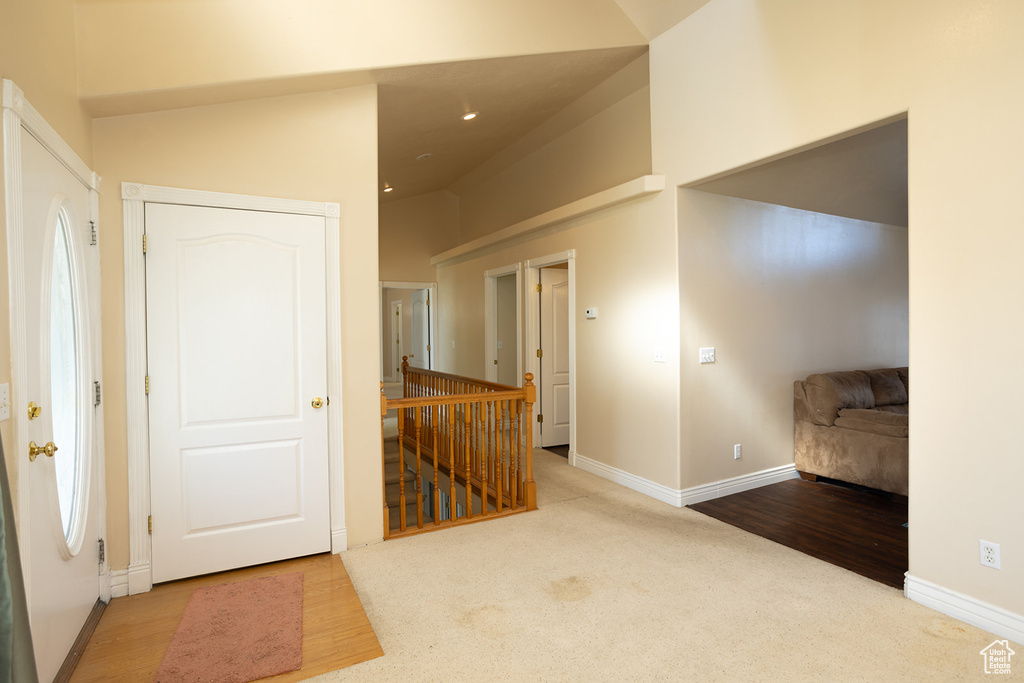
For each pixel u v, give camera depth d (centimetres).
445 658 209
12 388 164
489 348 645
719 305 402
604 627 230
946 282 234
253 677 196
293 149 295
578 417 492
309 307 298
